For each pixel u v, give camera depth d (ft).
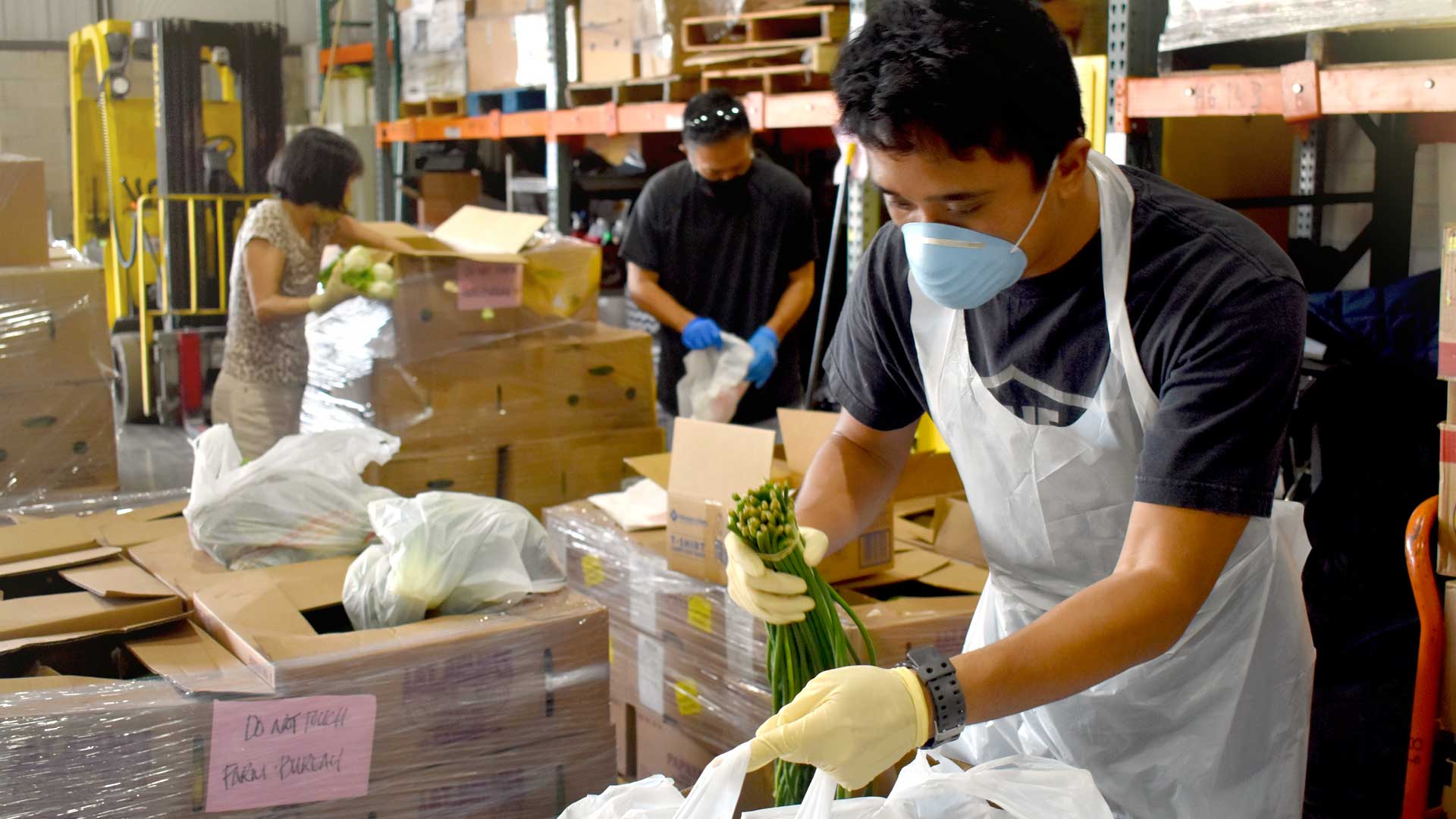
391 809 4.75
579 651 5.17
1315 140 10.41
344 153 9.46
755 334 10.50
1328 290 10.12
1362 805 7.09
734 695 6.20
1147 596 3.28
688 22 12.17
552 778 5.16
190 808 4.36
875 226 10.23
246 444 9.62
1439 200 9.85
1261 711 4.26
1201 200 3.72
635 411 10.54
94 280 8.42
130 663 4.97
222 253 18.26
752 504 3.67
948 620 6.01
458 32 17.13
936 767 3.71
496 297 9.57
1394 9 5.96
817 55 10.70
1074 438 3.96
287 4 26.55
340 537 5.94
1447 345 5.35
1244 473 3.34
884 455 4.73
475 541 5.24
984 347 4.09
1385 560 7.91
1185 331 3.48
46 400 8.34
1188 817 4.23
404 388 9.30
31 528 6.21
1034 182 3.28
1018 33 3.07
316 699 4.53
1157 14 7.88
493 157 21.30
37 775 4.14
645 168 17.49
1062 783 3.41
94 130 20.34
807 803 3.21
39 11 24.57
